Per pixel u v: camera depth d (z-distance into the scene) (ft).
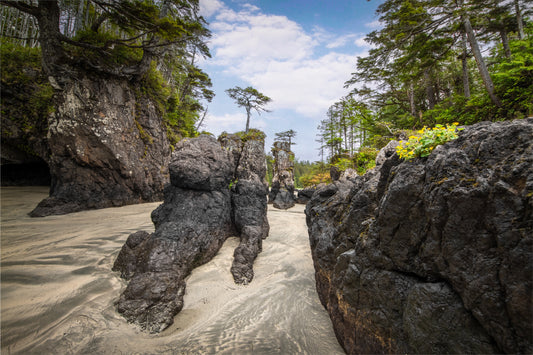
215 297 17.47
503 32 44.01
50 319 13.28
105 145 43.27
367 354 10.07
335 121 118.01
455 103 38.19
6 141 49.26
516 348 5.86
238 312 15.76
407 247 9.00
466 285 6.93
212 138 29.22
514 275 5.99
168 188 26.58
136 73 48.47
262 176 62.44
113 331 12.91
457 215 7.32
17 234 25.90
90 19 65.57
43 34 36.65
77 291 15.92
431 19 35.76
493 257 6.54
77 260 20.40
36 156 55.47
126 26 44.27
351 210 13.79
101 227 30.53
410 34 37.58
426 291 7.88
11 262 19.16
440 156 8.45
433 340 7.43
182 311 15.60
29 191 54.13
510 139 7.21
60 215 36.45
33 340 11.86
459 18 34.91
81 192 41.88
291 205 72.90
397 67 44.86
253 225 28.71
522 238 5.95
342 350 12.30
